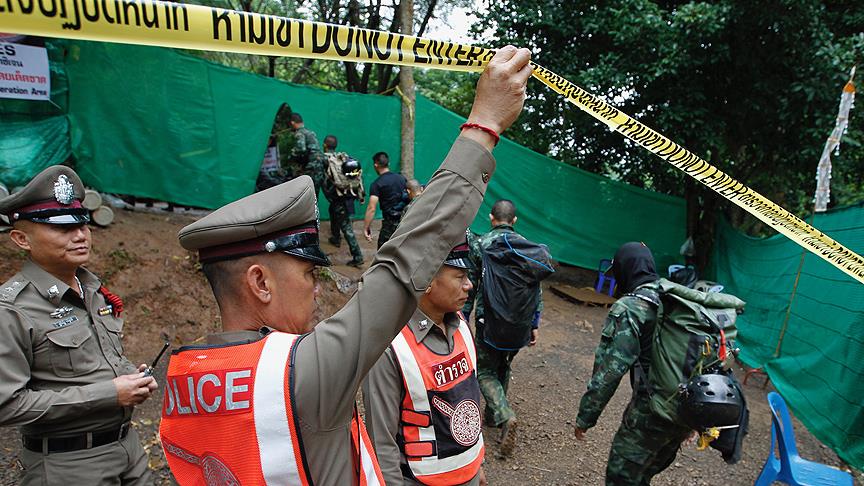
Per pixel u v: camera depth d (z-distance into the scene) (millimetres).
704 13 7055
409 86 7852
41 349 1989
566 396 4910
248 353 873
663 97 8242
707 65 7910
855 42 6945
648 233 9359
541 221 8844
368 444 1068
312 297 1033
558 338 6410
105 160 5945
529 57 925
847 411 3996
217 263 974
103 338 2232
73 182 2135
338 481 832
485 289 3617
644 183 10086
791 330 5289
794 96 7445
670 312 2564
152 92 6191
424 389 1811
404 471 1815
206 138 6691
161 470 3148
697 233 9523
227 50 758
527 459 3861
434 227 844
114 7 681
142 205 6652
